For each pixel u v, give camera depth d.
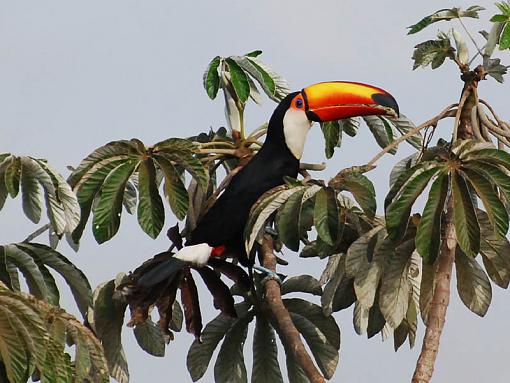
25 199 10.43
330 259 11.83
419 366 9.88
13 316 9.23
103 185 10.65
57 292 11.02
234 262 13.34
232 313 11.77
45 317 9.70
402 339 12.05
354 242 10.55
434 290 10.17
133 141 10.79
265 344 12.70
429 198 9.46
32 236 11.41
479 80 11.26
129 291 11.34
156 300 11.36
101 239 10.65
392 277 10.32
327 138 13.75
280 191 10.21
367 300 10.40
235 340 12.69
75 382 9.77
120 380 11.72
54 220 10.34
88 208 10.73
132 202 13.24
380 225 10.77
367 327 12.09
